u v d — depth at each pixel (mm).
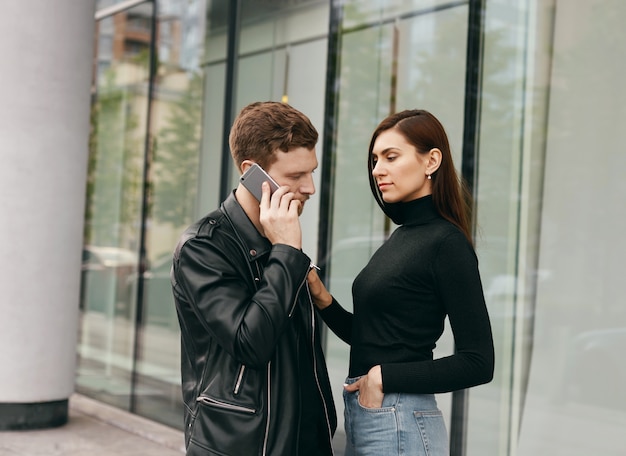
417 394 2408
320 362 2465
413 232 2453
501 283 4590
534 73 4484
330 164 5578
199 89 6727
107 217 7707
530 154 4488
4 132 6176
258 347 2211
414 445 2369
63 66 6293
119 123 7598
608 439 4141
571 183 4324
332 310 2748
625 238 4109
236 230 2414
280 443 2293
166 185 7008
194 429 2348
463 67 4793
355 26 5461
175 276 2430
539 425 4406
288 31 5965
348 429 2531
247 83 6301
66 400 6691
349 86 5484
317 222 5637
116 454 5828
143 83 7320
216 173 6516
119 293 7492
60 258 6383
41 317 6332
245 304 2289
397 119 2494
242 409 2289
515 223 4535
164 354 6883
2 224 6195
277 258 2289
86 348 7938
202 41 6719
